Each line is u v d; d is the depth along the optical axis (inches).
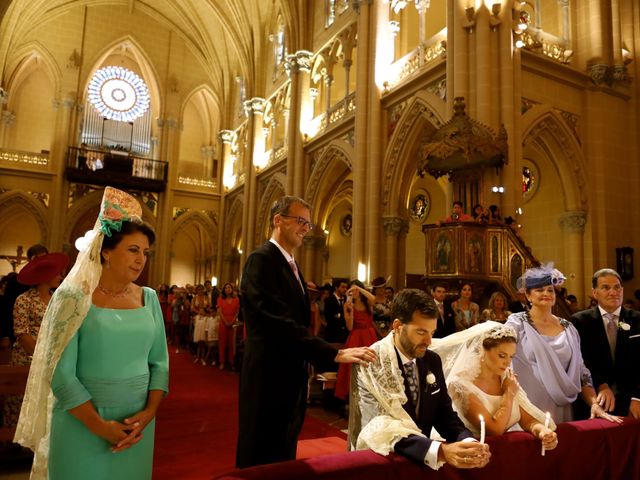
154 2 1151.6
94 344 94.0
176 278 1258.0
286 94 908.0
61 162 1042.7
